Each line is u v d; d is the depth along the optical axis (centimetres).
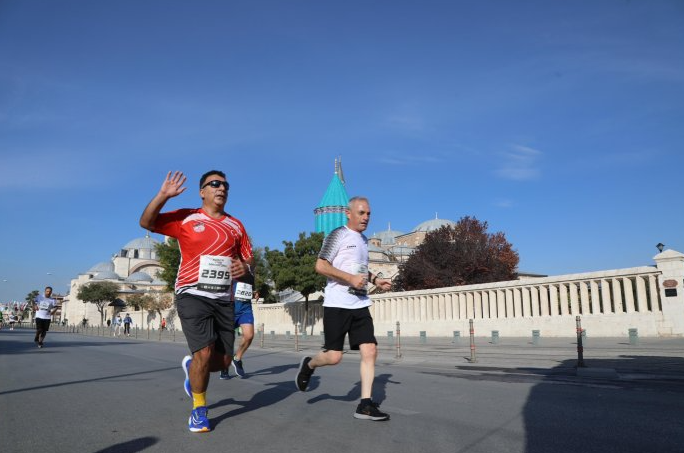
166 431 486
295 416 552
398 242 10188
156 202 479
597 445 425
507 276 4462
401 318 3597
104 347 2164
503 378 913
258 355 1684
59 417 559
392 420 530
